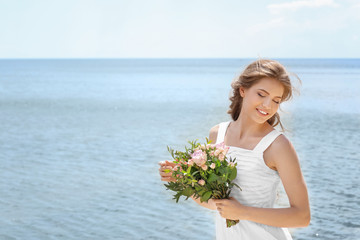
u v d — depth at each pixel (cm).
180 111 2283
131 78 7181
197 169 199
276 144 200
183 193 205
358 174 892
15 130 1641
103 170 960
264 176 204
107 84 5400
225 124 229
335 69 12656
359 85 4706
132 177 892
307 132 1515
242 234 209
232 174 197
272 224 195
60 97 3350
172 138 1400
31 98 3231
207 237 577
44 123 1859
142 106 2597
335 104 2581
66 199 745
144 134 1502
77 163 1041
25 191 796
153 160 1067
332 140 1341
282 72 199
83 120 1959
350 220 623
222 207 196
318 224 611
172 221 635
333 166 972
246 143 211
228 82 5672
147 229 605
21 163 1045
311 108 2364
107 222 631
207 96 3369
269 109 199
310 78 6581
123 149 1221
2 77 7431
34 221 639
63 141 1376
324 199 722
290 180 197
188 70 12406
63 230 605
